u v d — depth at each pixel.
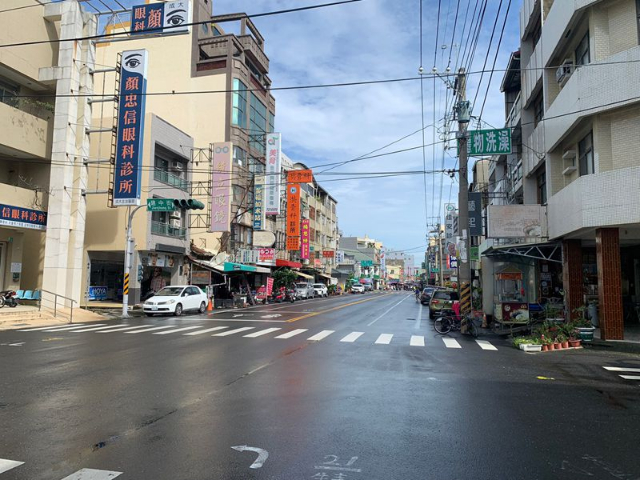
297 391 7.78
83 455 4.87
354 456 4.90
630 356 12.19
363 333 16.91
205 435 5.52
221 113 38.28
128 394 7.47
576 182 14.58
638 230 14.57
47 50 24.03
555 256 18.73
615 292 13.81
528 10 21.16
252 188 40.09
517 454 5.00
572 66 15.23
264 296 38.72
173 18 21.84
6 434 5.52
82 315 22.69
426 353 12.39
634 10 13.59
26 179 24.22
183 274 32.41
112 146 25.23
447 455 4.95
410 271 173.75
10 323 19.14
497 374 9.55
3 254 23.14
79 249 23.98
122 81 24.59
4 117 21.16
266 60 45.41
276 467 4.59
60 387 7.93
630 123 13.70
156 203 23.56
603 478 4.41
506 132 16.55
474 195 25.47
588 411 6.74
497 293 19.80
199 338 14.97
